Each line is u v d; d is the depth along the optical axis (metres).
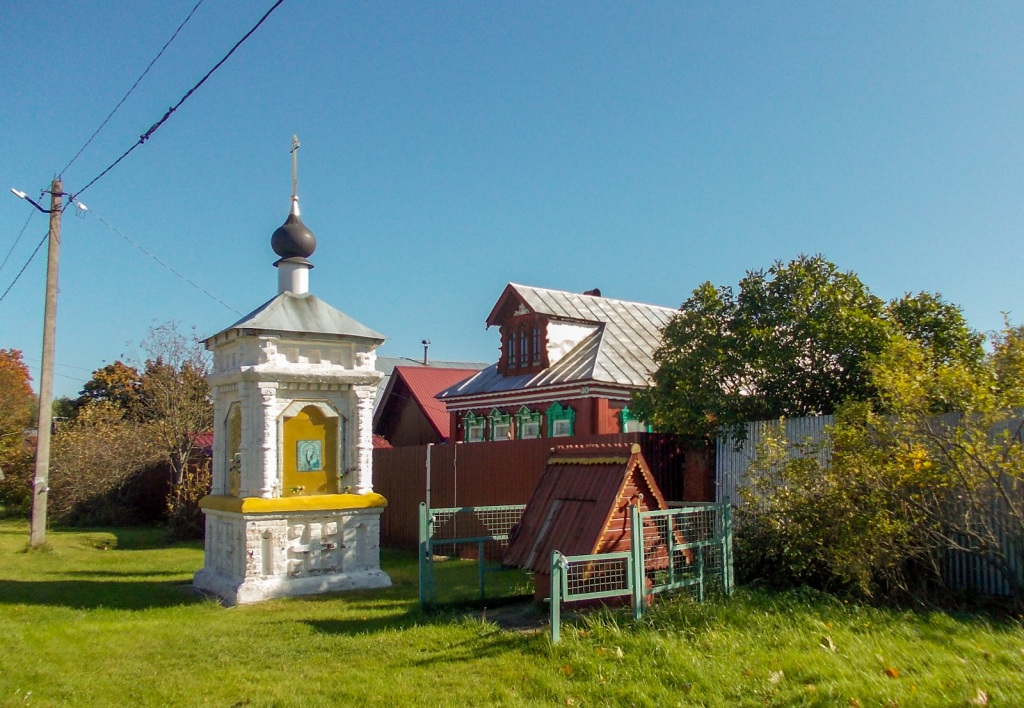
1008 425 9.40
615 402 19.91
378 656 8.03
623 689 6.52
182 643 8.95
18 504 31.88
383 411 32.03
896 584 9.06
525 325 22.69
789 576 9.98
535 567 9.73
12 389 38.66
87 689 7.27
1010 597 9.04
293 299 13.46
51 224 20.34
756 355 12.77
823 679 6.49
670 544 9.23
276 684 7.25
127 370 40.66
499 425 22.59
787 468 9.91
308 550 12.56
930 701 5.88
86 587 13.19
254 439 12.56
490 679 7.06
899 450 9.06
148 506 28.31
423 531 10.32
